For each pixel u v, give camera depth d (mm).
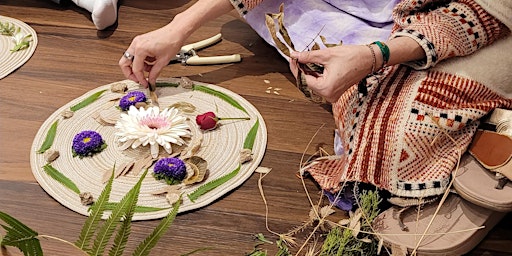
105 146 1512
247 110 1633
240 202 1414
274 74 1785
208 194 1413
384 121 1346
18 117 1610
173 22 1628
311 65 1381
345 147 1437
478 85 1354
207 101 1658
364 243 1309
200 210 1390
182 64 1799
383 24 1659
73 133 1551
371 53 1305
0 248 1275
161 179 1436
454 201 1336
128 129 1508
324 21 1678
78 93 1690
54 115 1601
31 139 1551
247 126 1586
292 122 1627
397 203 1342
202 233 1347
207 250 1315
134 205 1042
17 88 1701
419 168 1339
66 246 1310
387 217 1344
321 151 1538
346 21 1662
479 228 1267
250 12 1796
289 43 1404
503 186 1266
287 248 1310
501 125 1344
